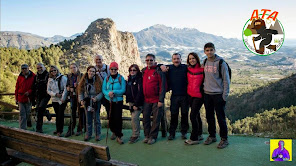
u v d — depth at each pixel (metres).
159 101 4.50
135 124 4.78
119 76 4.77
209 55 4.09
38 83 5.64
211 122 4.39
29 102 5.98
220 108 4.15
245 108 100.25
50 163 3.03
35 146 3.01
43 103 5.67
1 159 3.39
